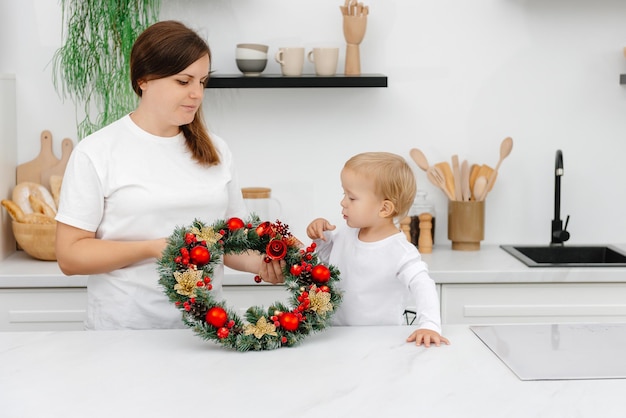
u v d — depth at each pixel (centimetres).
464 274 285
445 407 137
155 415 134
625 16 324
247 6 321
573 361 159
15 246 320
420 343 170
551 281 286
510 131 329
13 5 317
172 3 319
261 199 312
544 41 325
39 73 320
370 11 322
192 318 170
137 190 202
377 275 200
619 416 134
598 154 331
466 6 323
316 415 134
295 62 302
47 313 286
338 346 170
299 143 328
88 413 135
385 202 198
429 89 327
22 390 145
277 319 169
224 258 218
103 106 319
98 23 307
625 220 335
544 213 334
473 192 323
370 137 328
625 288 289
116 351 167
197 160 209
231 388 146
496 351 165
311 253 183
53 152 324
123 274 204
